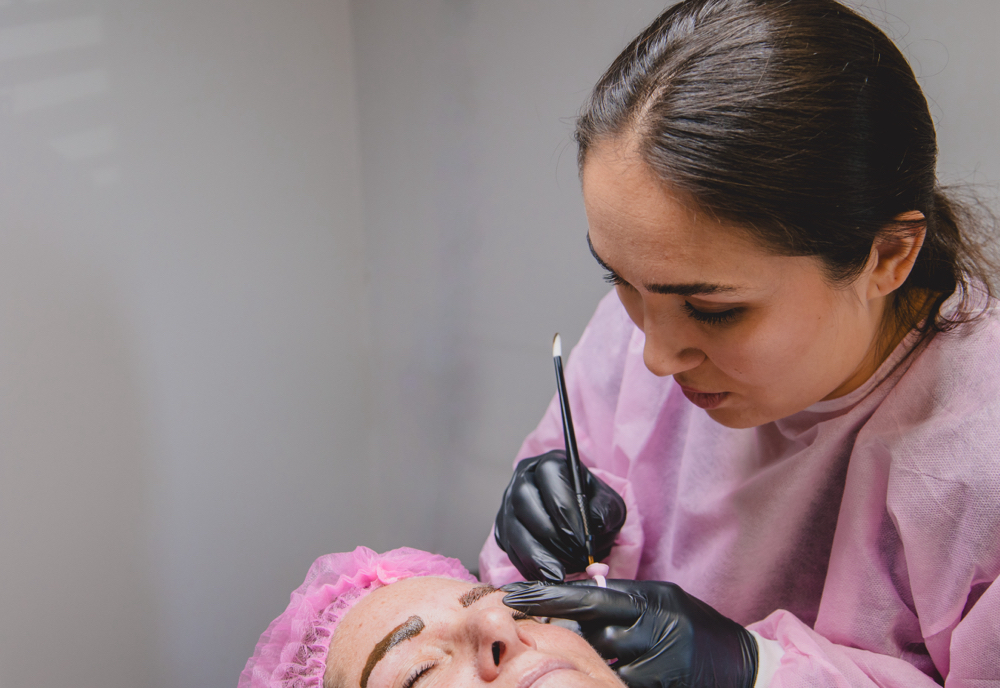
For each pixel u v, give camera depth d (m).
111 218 1.12
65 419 1.10
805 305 0.52
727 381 0.60
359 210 1.51
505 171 1.25
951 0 0.81
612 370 0.95
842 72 0.48
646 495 0.93
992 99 0.81
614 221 0.50
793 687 0.64
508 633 0.62
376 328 1.55
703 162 0.46
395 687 0.65
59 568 1.11
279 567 1.43
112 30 1.09
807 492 0.76
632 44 0.57
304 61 1.36
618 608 0.69
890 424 0.67
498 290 1.32
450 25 1.26
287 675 0.75
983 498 0.61
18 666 1.08
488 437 1.40
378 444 1.62
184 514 1.26
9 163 1.00
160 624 1.25
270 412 1.39
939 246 0.62
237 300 1.30
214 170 1.24
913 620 0.71
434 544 1.55
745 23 0.50
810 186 0.47
